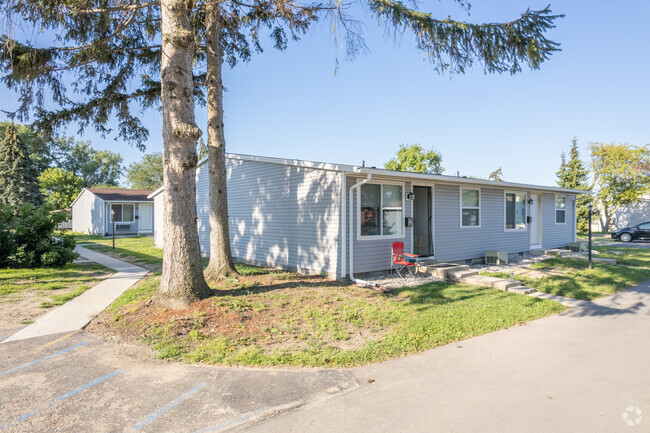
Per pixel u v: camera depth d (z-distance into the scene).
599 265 12.69
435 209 12.02
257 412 3.49
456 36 7.62
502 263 13.11
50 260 11.66
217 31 9.59
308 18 8.55
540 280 9.99
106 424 3.30
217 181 9.62
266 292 8.08
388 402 3.66
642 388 3.93
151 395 3.83
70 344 5.29
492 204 14.04
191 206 6.76
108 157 57.28
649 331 5.92
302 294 8.00
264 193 12.47
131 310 6.46
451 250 12.52
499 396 3.77
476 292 8.50
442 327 5.91
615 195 28.59
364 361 4.68
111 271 11.67
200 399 3.74
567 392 3.85
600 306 7.52
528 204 15.63
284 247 11.62
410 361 4.71
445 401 3.67
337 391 3.91
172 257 6.59
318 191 10.42
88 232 31.25
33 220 11.89
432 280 10.00
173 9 6.60
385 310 6.88
